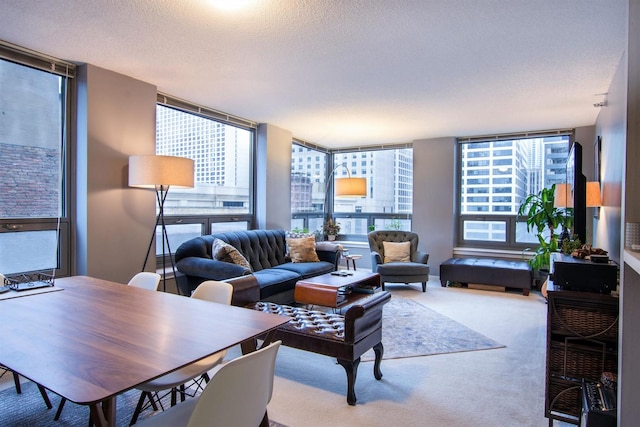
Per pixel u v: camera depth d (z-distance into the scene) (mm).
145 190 3686
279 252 5113
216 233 4742
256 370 1228
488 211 6227
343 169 7426
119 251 3451
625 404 1526
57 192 3221
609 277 2043
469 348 3232
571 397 2068
